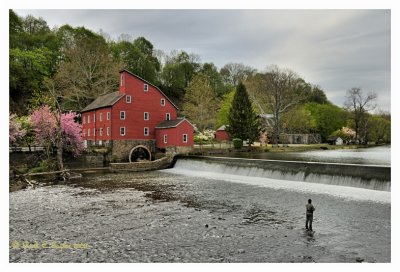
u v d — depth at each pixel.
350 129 101.44
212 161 37.78
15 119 41.50
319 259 11.77
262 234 14.59
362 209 18.23
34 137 40.38
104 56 72.12
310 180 27.00
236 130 62.12
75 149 41.00
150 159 46.84
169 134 47.09
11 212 19.16
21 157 38.00
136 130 48.31
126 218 17.59
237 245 13.31
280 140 86.62
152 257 12.27
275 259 11.83
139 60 93.50
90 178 33.22
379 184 22.39
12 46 67.62
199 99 76.56
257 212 18.42
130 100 47.84
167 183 29.39
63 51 74.25
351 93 93.12
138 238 14.38
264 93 74.88
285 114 77.94
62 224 16.67
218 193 24.16
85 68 67.38
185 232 15.08
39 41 74.56
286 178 28.98
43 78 66.31
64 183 29.94
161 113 50.88
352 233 14.47
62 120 39.38
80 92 64.75
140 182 30.17
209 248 13.05
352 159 42.69
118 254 12.62
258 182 28.73
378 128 102.81
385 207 18.52
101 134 49.50
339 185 24.80
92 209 19.70
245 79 104.12
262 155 50.88
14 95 60.78
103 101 51.97
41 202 21.75
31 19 81.00
